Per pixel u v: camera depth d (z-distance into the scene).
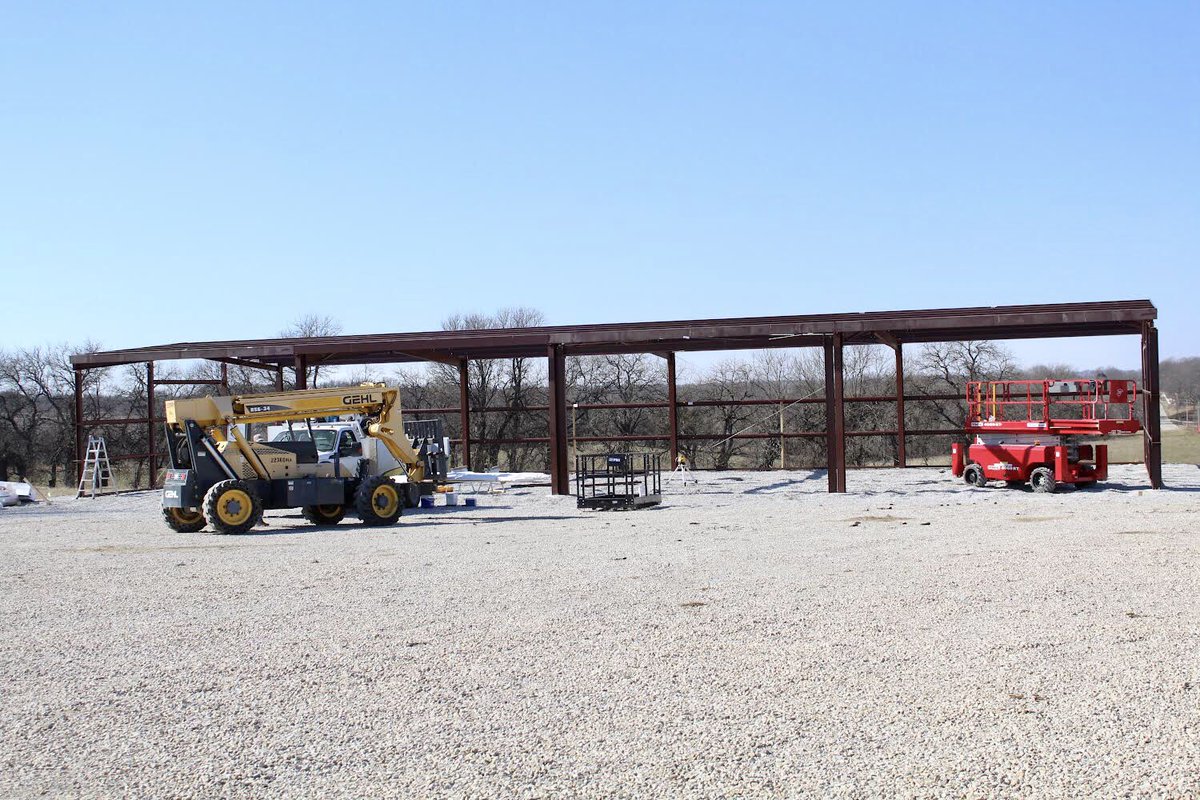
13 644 7.70
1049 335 26.11
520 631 7.67
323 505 18.55
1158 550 10.97
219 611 8.87
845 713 5.43
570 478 28.48
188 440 17.12
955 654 6.61
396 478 19.17
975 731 5.07
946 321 22.41
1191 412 62.81
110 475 29.16
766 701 5.69
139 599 9.62
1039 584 9.05
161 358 26.38
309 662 6.89
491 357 29.16
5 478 50.22
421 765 4.83
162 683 6.45
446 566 11.38
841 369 22.83
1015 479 22.72
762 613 8.10
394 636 7.62
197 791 4.58
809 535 13.70
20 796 4.58
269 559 12.53
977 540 12.48
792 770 4.62
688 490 24.44
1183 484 22.73
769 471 29.97
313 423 19.34
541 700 5.84
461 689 6.11
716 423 41.16
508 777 4.64
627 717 5.47
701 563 11.04
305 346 24.45
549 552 12.50
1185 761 4.58
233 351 25.38
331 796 4.48
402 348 24.12
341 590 9.84
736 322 24.72
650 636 7.38
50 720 5.71
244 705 5.91
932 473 27.61
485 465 36.12
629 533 14.77
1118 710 5.34
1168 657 6.37
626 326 25.11
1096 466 22.70
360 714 5.67
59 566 12.29
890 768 4.61
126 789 4.63
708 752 4.89
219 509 16.53
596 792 4.43
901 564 10.53
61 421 50.25
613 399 43.38
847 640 7.09
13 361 50.44
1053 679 5.95
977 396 24.67
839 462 22.64
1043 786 4.35
